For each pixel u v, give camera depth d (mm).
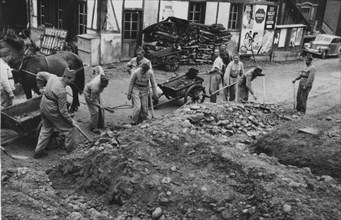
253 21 24062
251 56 24906
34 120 8469
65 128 8203
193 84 12609
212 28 20828
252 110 10547
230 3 22656
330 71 23250
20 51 12570
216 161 6379
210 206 5473
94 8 18219
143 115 10500
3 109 8742
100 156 6621
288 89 17266
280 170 6102
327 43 28734
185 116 8727
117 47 19094
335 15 38344
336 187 5754
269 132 8219
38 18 22000
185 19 20984
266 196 5336
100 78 9539
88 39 18000
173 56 18500
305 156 7047
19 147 8641
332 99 15984
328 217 4957
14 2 22719
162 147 6820
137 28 19641
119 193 5977
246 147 7887
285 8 27203
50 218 5105
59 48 19484
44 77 8688
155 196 5770
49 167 7645
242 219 5172
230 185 5844
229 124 9195
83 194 6410
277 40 25953
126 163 6293
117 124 10734
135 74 9914
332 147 7109
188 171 6262
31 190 5812
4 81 9359
